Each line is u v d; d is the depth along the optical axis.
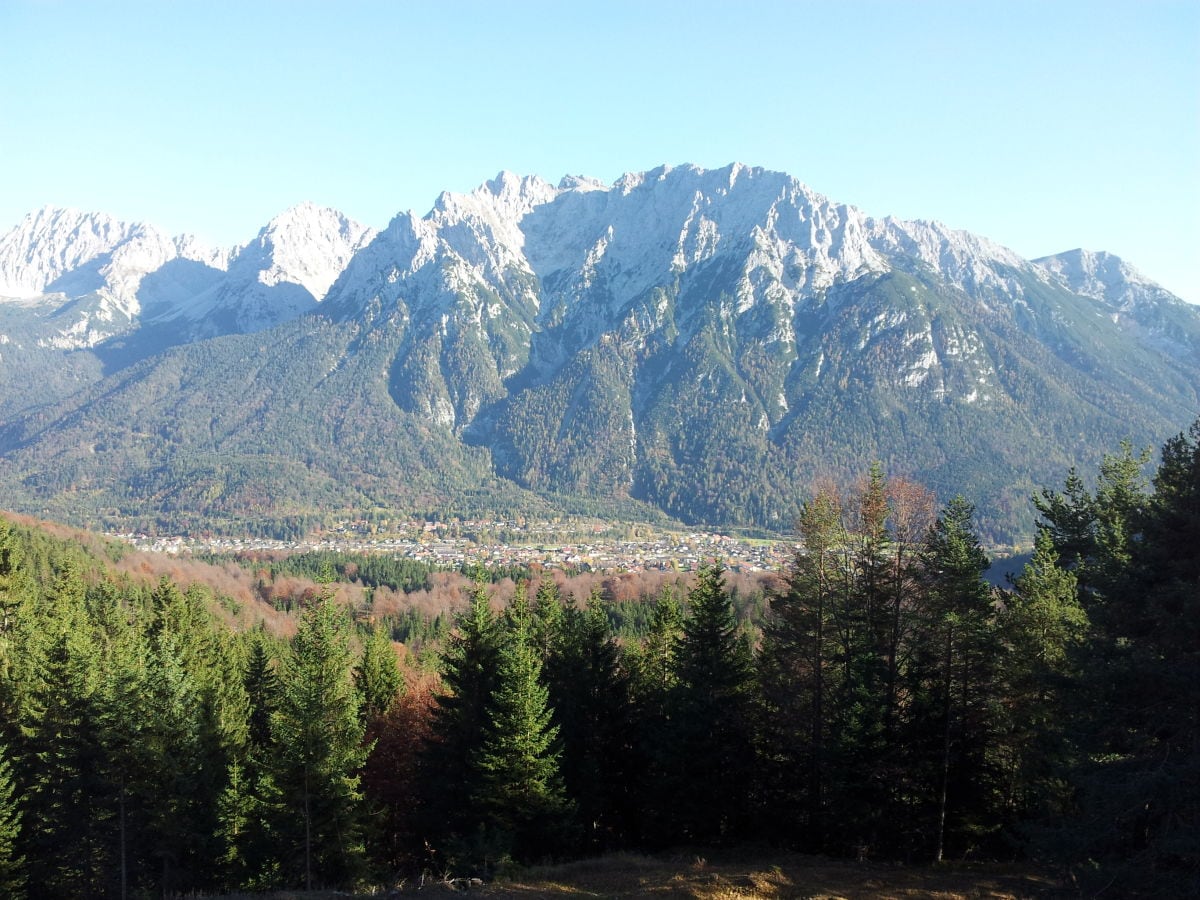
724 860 32.50
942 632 34.09
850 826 33.22
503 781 33.19
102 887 34.53
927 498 36.62
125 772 34.44
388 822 41.53
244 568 160.38
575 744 38.72
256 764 37.78
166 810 34.94
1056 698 28.73
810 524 35.53
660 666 48.66
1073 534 40.81
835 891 26.44
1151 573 21.42
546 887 26.23
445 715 37.12
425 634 110.69
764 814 35.84
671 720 36.38
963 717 34.47
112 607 59.66
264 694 54.31
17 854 35.16
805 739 34.94
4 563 52.66
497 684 36.72
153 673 38.31
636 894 25.66
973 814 34.25
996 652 33.19
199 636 62.00
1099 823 20.45
